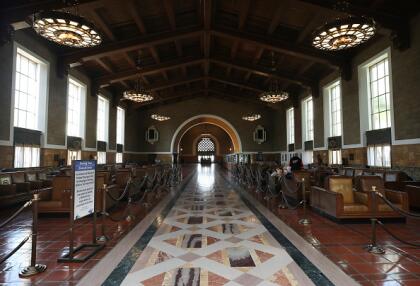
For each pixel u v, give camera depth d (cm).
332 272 285
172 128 2173
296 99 1719
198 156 3781
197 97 2200
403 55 771
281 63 1304
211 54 1380
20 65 830
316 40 618
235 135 2217
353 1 731
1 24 688
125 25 952
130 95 1188
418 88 714
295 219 527
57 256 335
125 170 839
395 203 502
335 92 1248
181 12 955
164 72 1523
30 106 880
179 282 264
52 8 702
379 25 748
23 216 563
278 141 2081
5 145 735
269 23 958
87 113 1278
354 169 868
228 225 482
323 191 546
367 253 340
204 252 345
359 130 1008
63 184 574
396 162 804
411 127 743
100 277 276
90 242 385
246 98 1997
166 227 470
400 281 265
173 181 1172
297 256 330
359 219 494
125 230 451
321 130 1345
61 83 1029
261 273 283
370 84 977
